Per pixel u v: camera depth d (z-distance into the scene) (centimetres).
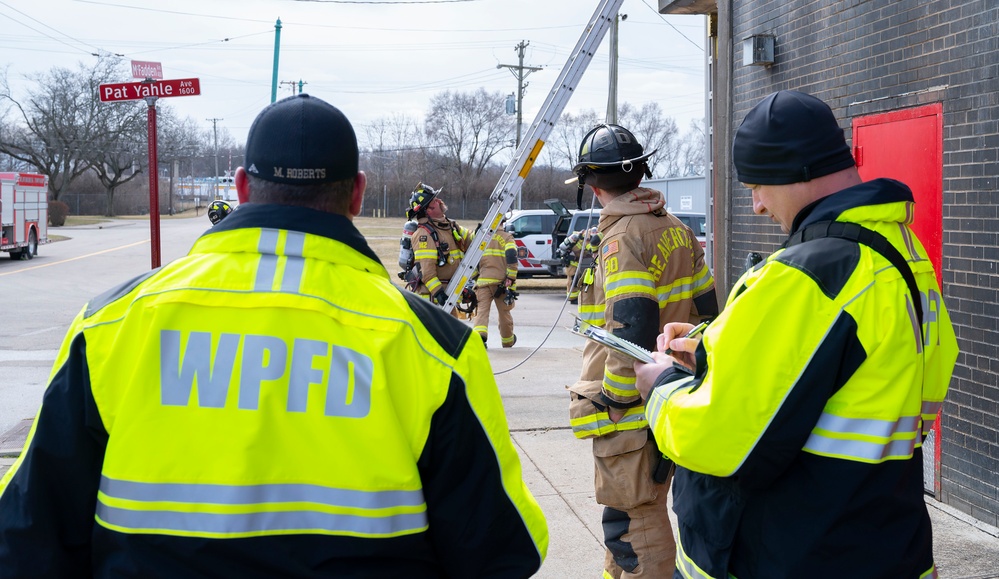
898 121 454
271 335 137
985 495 407
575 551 409
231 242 143
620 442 294
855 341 161
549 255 1986
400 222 6112
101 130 6694
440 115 7512
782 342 161
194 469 132
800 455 166
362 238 153
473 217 7419
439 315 152
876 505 164
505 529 150
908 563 166
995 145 388
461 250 964
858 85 488
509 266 1046
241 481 131
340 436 135
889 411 161
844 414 162
